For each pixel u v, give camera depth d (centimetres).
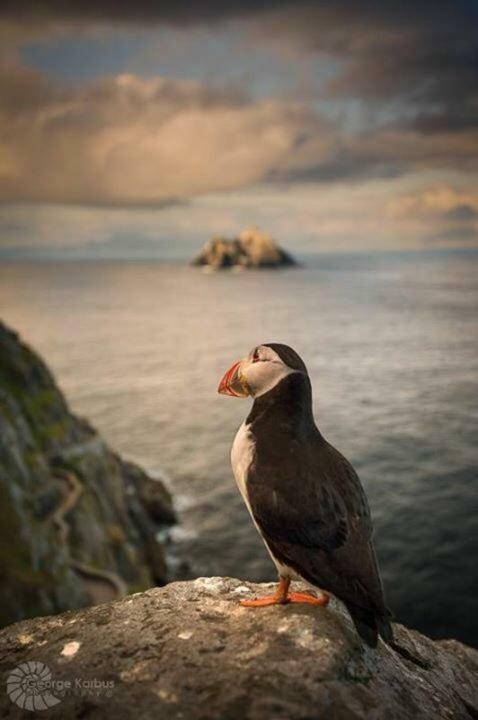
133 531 6188
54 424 6788
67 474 6009
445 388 12656
